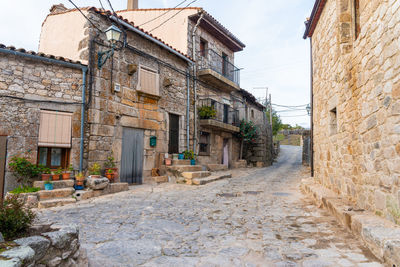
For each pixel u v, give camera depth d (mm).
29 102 6488
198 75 12242
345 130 5172
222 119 14023
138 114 9086
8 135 6172
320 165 7371
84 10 7887
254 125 17469
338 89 5492
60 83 7020
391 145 3352
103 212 5184
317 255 3055
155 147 9766
